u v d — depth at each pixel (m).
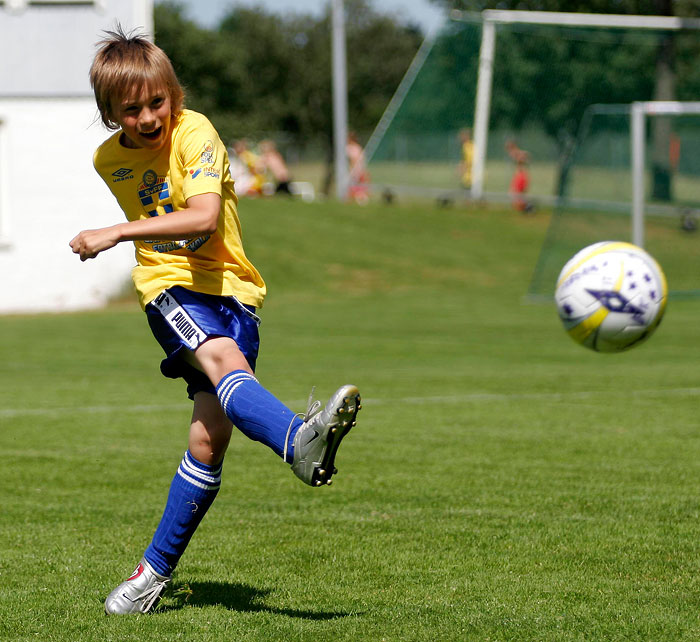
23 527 19.00
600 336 27.25
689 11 130.12
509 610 14.02
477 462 25.00
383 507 20.52
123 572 16.11
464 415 32.19
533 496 21.34
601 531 18.48
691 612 13.92
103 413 32.91
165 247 13.84
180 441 28.09
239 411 12.44
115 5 74.56
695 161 86.31
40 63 74.88
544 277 81.31
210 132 13.37
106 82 12.89
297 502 21.03
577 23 89.00
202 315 13.38
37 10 74.31
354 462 25.08
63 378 41.41
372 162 92.50
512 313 69.75
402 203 129.62
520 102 91.38
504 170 91.50
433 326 62.09
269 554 17.12
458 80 91.19
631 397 35.91
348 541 17.95
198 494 13.80
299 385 38.81
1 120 74.81
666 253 83.06
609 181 89.25
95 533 18.58
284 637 12.85
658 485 22.38
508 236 107.50
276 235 96.88
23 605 14.36
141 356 48.97
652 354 49.47
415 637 12.84
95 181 76.31
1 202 75.69
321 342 54.16
